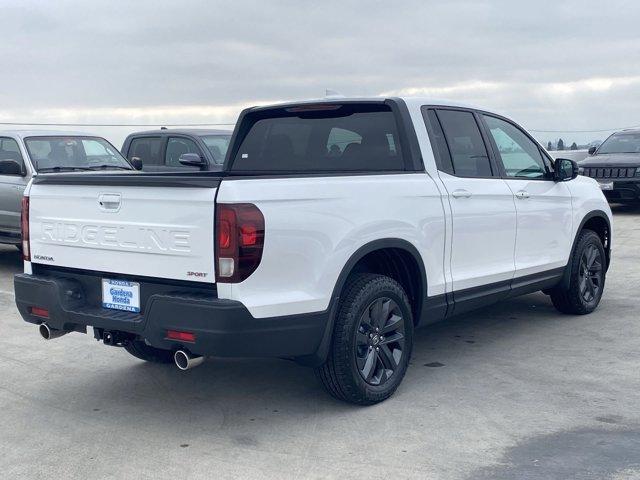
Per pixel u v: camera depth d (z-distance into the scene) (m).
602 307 7.70
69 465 4.15
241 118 6.34
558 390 5.20
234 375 5.72
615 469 3.94
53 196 4.89
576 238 7.07
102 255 4.66
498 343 6.44
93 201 4.66
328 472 3.99
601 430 4.47
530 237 6.39
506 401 5.00
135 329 4.41
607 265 7.70
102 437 4.54
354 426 4.62
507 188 6.10
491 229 5.90
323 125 5.90
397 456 4.17
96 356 6.27
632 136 16.59
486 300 5.96
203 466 4.10
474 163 5.94
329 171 5.82
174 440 4.48
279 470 4.03
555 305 7.36
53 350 6.46
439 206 5.39
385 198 4.96
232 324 4.11
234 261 4.11
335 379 4.75
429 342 6.52
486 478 3.87
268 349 4.31
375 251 5.11
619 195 15.16
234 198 4.11
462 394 5.15
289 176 4.50
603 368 5.67
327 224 4.54
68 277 4.93
